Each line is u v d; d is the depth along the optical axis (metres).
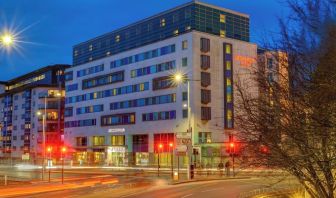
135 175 62.19
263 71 11.80
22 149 143.88
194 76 86.00
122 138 103.88
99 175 63.19
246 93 16.98
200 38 87.81
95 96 113.88
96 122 112.62
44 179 53.44
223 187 38.66
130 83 102.31
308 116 9.82
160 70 94.00
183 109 87.44
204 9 94.62
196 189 37.34
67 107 124.94
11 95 154.75
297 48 10.10
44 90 136.12
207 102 86.62
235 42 91.19
